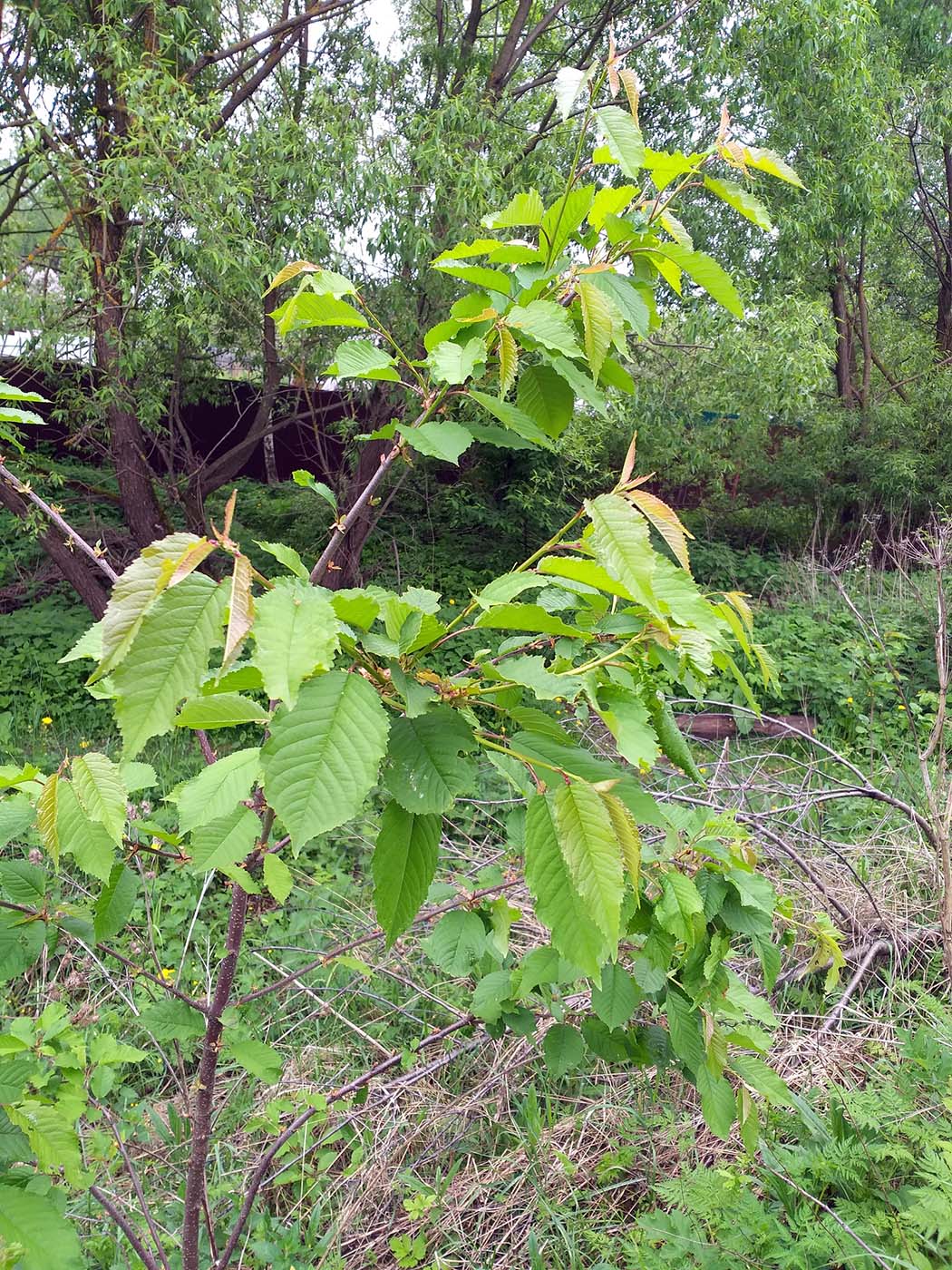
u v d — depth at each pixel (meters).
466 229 5.59
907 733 5.38
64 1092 1.51
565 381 1.17
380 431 1.09
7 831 1.08
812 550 9.30
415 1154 2.37
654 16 7.23
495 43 7.29
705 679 1.21
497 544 8.65
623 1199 2.18
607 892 0.79
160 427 6.76
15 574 6.99
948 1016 2.47
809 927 1.92
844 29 6.93
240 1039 1.43
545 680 0.91
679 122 7.35
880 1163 1.99
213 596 0.71
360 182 5.26
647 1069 2.48
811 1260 1.75
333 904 3.42
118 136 5.18
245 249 5.06
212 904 3.37
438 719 0.89
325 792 0.72
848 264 11.66
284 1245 2.03
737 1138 2.22
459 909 1.74
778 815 3.97
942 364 11.86
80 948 2.83
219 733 5.14
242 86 6.22
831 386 12.05
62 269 5.79
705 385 7.66
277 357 6.48
